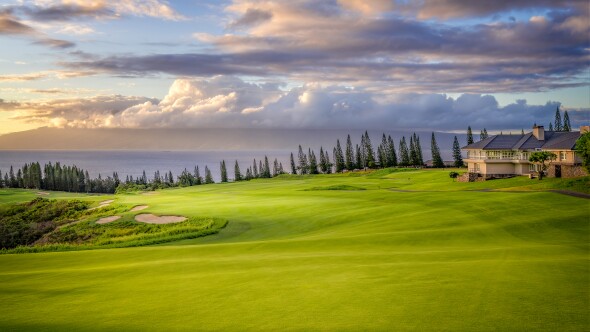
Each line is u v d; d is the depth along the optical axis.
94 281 23.05
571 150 93.38
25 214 93.25
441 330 13.02
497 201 57.31
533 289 17.31
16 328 15.28
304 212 64.56
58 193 197.12
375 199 75.25
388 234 39.22
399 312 14.88
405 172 160.12
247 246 36.03
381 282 19.38
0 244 70.56
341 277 20.81
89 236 63.50
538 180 86.12
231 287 19.83
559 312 14.38
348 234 43.53
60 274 25.48
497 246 32.69
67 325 15.43
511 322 13.52
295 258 27.44
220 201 86.88
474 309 14.90
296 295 17.77
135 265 27.55
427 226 45.28
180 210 73.69
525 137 108.25
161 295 19.11
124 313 16.58
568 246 30.94
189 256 32.28
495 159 107.50
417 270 21.81
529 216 47.00
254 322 14.65
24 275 25.52
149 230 61.97
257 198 91.06
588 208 49.53
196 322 15.00
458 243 34.81
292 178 199.00
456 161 191.38
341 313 15.07
